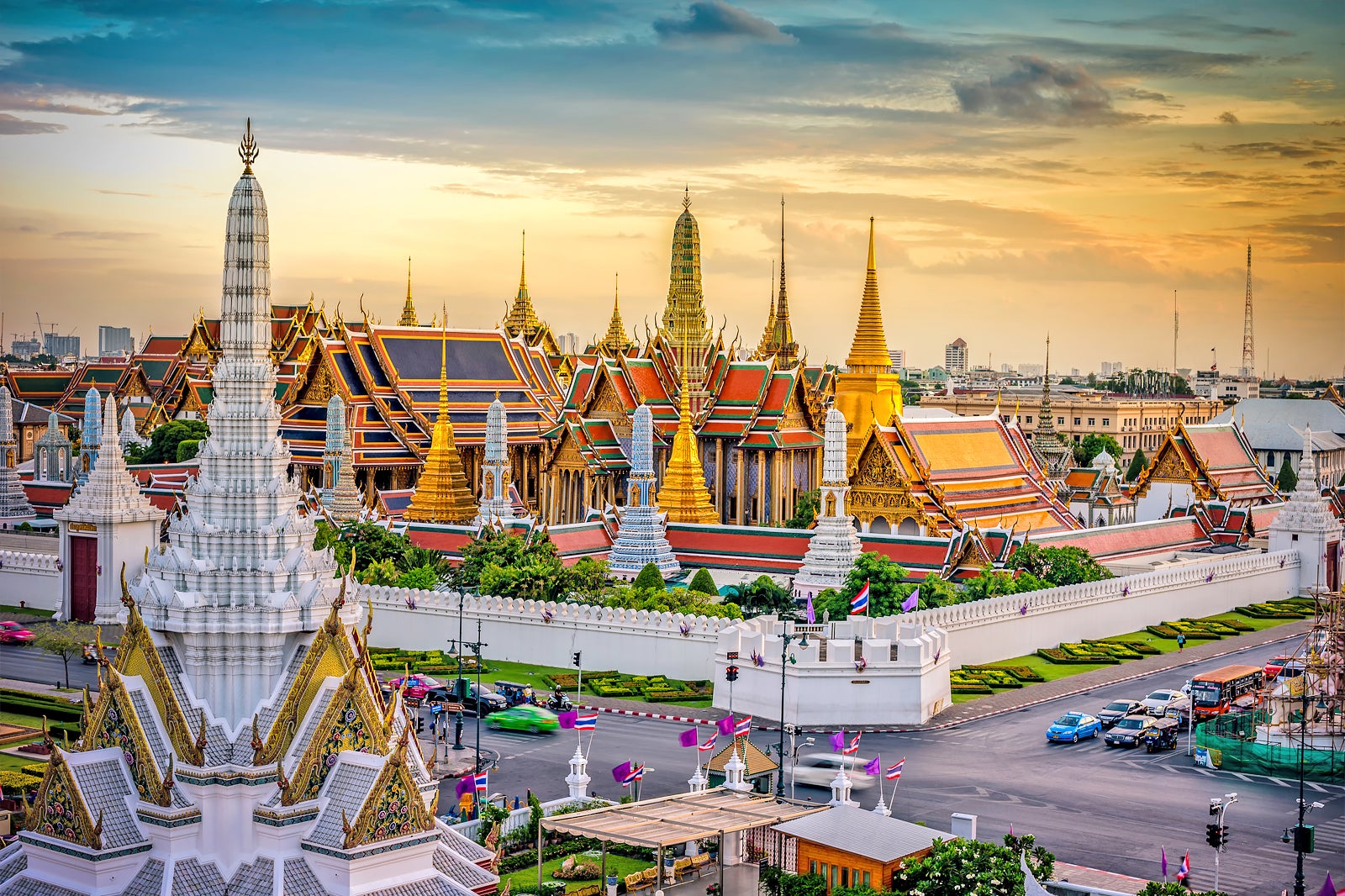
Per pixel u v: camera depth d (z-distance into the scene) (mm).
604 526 169625
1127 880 78188
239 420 71062
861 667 111312
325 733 64875
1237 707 111750
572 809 85000
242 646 67125
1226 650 139125
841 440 147000
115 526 144500
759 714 113312
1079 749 105312
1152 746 105000
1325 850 84312
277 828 63625
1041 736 108312
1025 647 135000
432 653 131750
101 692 66875
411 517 180125
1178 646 140875
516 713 108125
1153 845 84875
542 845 78625
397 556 152250
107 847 63312
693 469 175875
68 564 147375
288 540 70188
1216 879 79438
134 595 69062
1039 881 74125
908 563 150750
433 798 67438
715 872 77875
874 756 102375
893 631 114750
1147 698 116312
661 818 76000
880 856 71812
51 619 146750
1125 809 91500
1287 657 133250
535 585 135500
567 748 103250
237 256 72000
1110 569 163625
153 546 147375
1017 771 99312
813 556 147000
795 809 78125
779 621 119875
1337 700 109500
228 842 64500
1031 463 193125
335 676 66750
